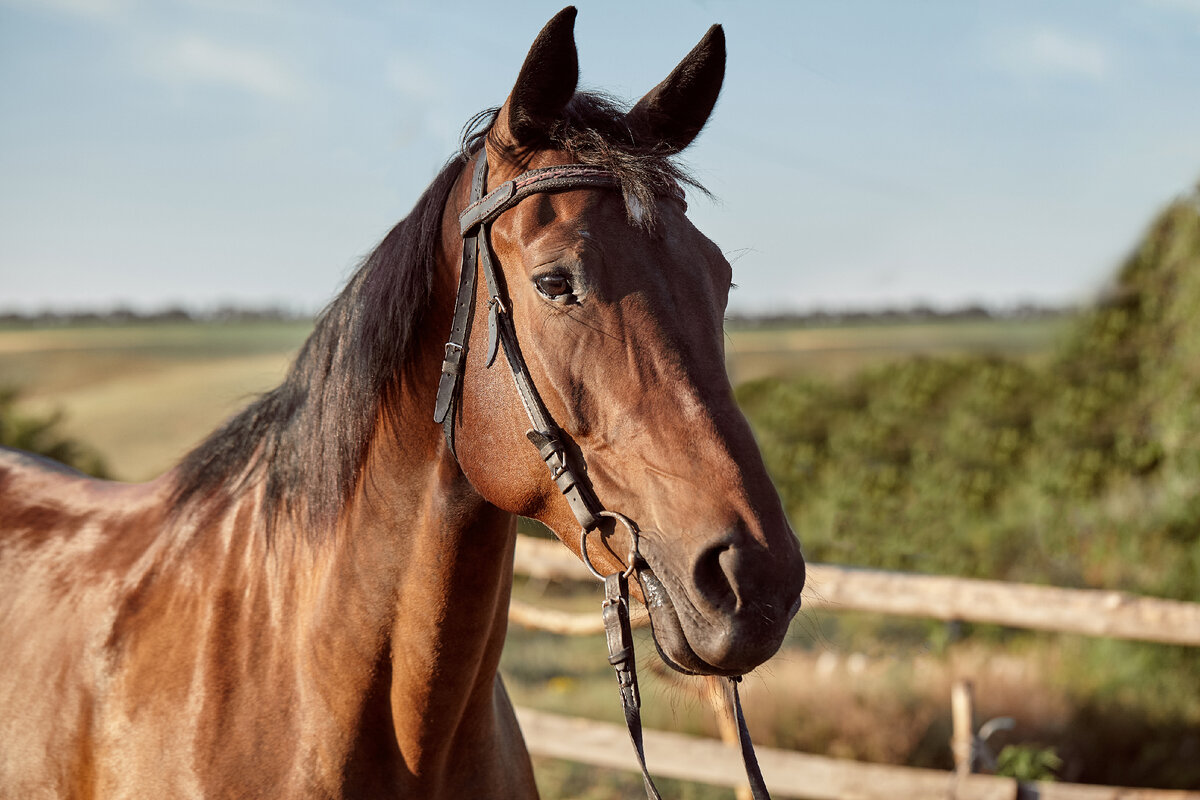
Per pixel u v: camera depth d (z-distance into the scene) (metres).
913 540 7.23
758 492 1.26
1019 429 7.36
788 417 8.37
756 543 1.22
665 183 1.42
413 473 1.57
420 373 1.58
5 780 1.82
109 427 20.53
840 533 7.52
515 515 1.66
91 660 1.78
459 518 1.55
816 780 3.74
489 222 1.47
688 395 1.30
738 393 8.84
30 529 2.16
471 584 1.57
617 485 1.34
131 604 1.82
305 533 1.69
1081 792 3.45
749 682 5.33
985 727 4.02
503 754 1.85
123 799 1.64
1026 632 6.25
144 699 1.69
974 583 3.84
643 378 1.32
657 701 5.25
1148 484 6.38
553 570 4.47
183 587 1.79
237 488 1.87
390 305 1.60
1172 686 5.21
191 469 1.98
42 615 1.93
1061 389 7.14
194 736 1.62
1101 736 4.88
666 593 1.27
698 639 1.21
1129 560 5.95
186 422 20.89
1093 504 6.52
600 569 1.40
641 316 1.33
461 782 1.74
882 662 5.86
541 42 1.40
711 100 1.60
